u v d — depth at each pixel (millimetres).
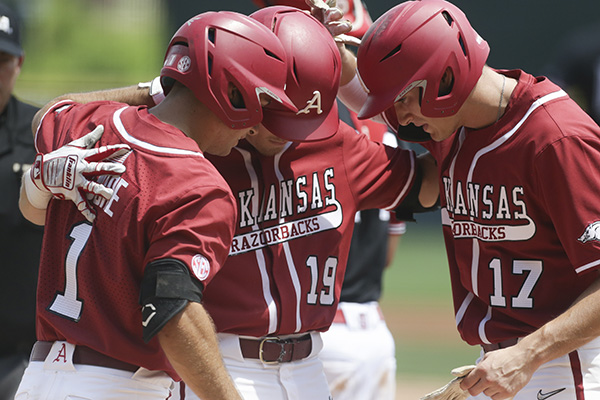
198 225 9125
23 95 57500
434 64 10586
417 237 68125
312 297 11805
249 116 9914
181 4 81250
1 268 14477
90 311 9570
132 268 9375
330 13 12086
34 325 14812
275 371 11648
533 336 10453
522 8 78250
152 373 9875
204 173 9375
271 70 9984
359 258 16047
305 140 10773
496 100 11000
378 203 12586
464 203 11516
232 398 9328
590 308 10320
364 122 16328
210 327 9211
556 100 10812
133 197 9281
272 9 11062
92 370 9625
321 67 10648
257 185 11617
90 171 9477
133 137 9641
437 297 45469
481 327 11609
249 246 11539
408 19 10688
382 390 16484
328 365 15875
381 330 16453
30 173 10055
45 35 78875
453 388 10812
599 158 10477
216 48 9703
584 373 10969
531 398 11195
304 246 11789
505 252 11258
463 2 78812
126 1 80688
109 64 78875
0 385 14492
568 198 10422
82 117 10273
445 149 11758
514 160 10820
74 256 9656
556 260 11016
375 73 10812
